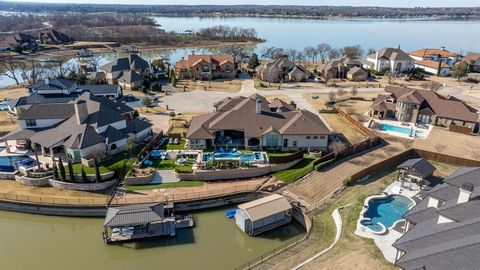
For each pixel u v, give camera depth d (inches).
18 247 1806.1
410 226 1600.6
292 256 1599.4
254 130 2672.2
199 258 1686.8
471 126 3142.2
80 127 2502.5
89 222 1971.0
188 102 3991.1
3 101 3927.2
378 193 2092.8
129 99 3988.7
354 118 3464.6
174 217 1935.3
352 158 2581.2
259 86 4827.8
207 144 2682.1
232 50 7696.9
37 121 2709.2
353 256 1515.7
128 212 1771.7
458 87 4904.0
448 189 1603.1
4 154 2534.5
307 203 2023.9
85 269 1636.3
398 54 5831.7
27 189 2133.4
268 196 1991.9
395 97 3580.2
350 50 7357.3
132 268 1641.2
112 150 2564.0
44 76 5093.5
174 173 2317.9
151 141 2679.6
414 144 2856.8
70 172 2110.0
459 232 1269.7
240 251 1743.4
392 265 1451.8
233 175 2304.4
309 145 2674.7
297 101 4079.7
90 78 4771.2
